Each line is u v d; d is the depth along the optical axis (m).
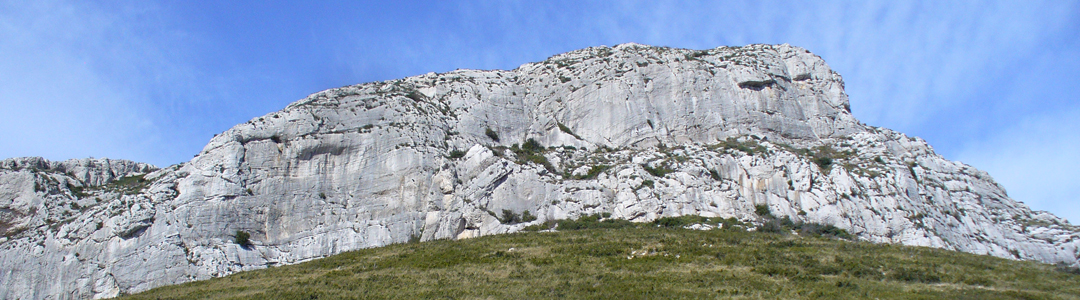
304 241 76.81
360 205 81.06
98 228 73.44
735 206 74.38
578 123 97.31
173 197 75.81
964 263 55.69
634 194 75.19
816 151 88.75
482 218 75.81
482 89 102.81
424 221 79.31
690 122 93.62
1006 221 80.12
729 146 86.12
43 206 80.44
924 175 83.56
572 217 75.00
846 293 47.66
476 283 53.09
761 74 96.94
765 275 52.12
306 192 80.81
